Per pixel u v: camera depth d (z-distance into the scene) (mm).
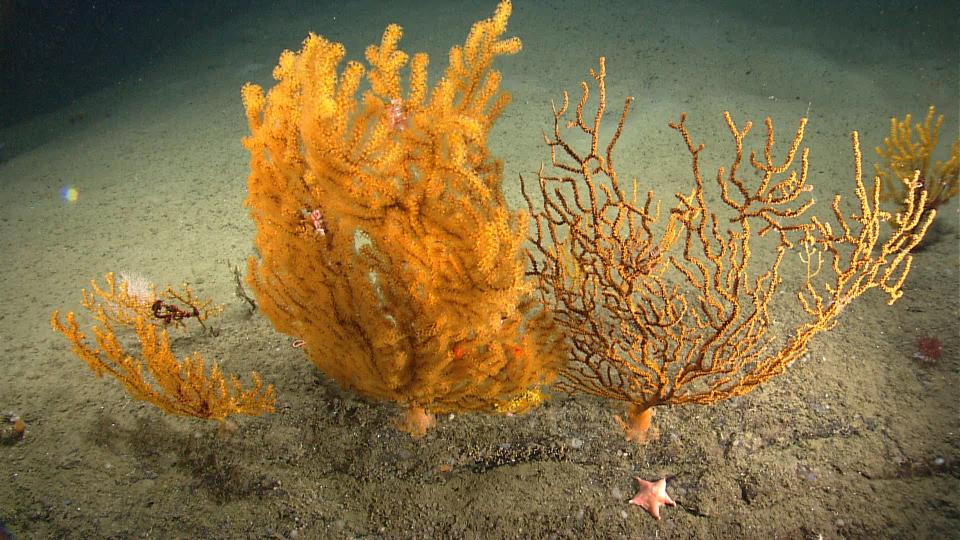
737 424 3312
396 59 2330
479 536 2877
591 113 7484
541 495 3039
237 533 2859
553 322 3104
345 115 2268
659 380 2957
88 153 7625
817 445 3158
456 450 3275
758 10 10352
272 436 3295
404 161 2354
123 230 5488
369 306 2643
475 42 2447
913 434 3143
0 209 6137
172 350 3822
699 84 7941
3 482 2975
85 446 3188
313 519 2945
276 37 12180
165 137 7844
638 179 5852
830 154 6078
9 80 13734
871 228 2812
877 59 8320
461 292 2512
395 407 3475
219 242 5191
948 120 6535
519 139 6945
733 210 5281
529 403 3330
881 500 2869
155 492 3000
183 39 14219
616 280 4137
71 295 4516
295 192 2588
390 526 2932
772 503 2922
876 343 3721
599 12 10695
